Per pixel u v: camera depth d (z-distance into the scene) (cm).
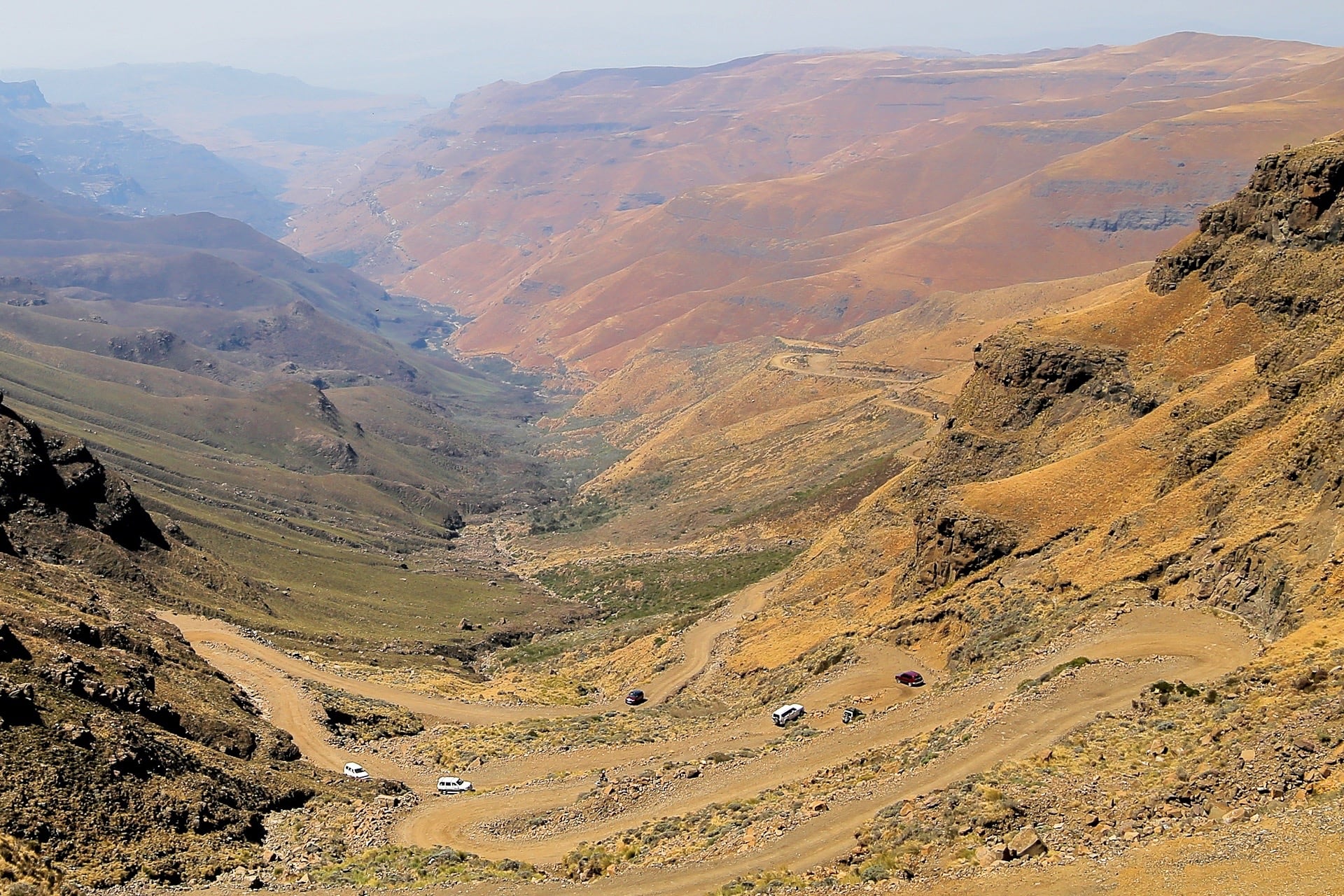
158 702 7306
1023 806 4172
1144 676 5628
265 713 9269
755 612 13962
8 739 5638
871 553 13175
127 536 15150
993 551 9700
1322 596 5662
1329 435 7000
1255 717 4334
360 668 12656
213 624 12812
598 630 17862
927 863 3962
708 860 4634
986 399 13738
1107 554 8262
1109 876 3444
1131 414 11444
